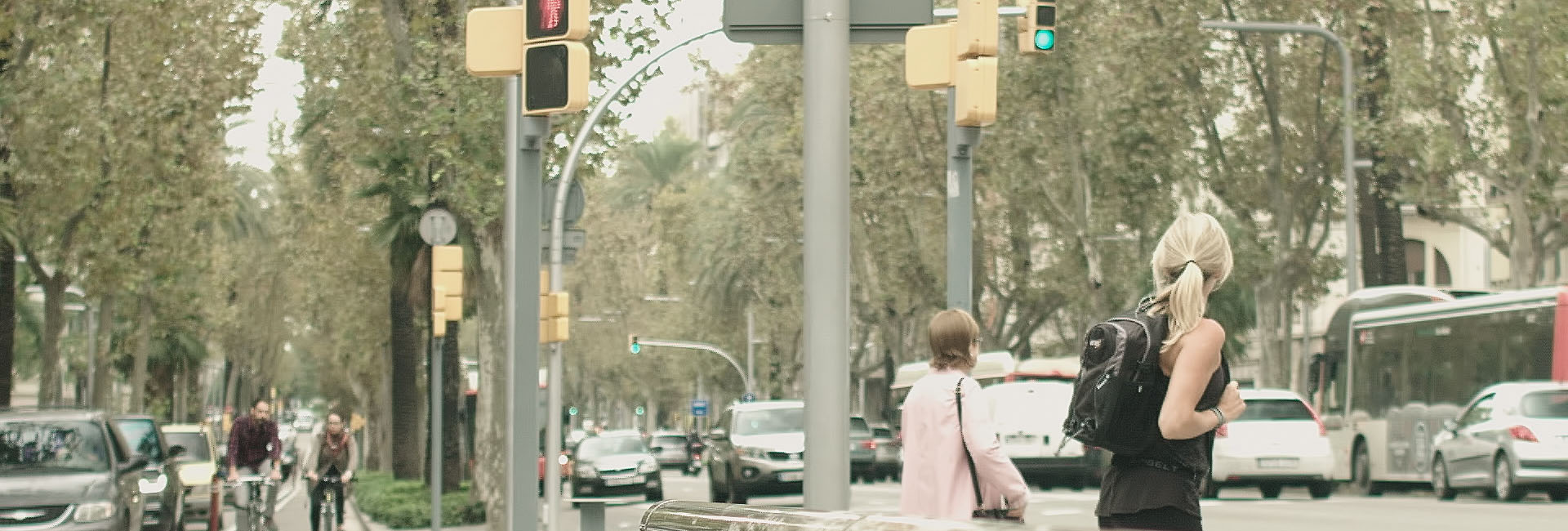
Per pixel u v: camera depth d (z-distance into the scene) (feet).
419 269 116.88
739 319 211.00
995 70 33.27
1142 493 16.90
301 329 245.24
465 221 80.38
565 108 30.76
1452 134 115.24
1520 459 84.69
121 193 104.73
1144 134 136.36
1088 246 143.54
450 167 76.79
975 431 23.89
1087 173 141.69
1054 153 142.41
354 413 262.06
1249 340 215.31
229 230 203.72
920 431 24.36
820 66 27.02
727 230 199.21
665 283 283.18
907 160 164.55
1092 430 16.90
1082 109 137.39
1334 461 100.99
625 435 131.34
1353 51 132.16
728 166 192.95
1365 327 110.32
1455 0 114.32
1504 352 93.40
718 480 112.98
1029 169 145.69
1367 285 142.72
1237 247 145.89
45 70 89.56
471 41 32.17
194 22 100.01
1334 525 68.80
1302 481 94.32
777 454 107.45
